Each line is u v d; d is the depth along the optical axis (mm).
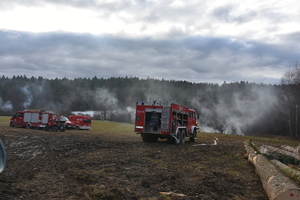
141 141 20469
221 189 6941
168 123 18234
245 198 6305
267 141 29516
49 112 32250
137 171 8680
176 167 9695
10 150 12602
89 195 5863
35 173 7848
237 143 23016
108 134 28953
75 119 37344
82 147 14883
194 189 6797
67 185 6656
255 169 9758
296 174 6766
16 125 33438
